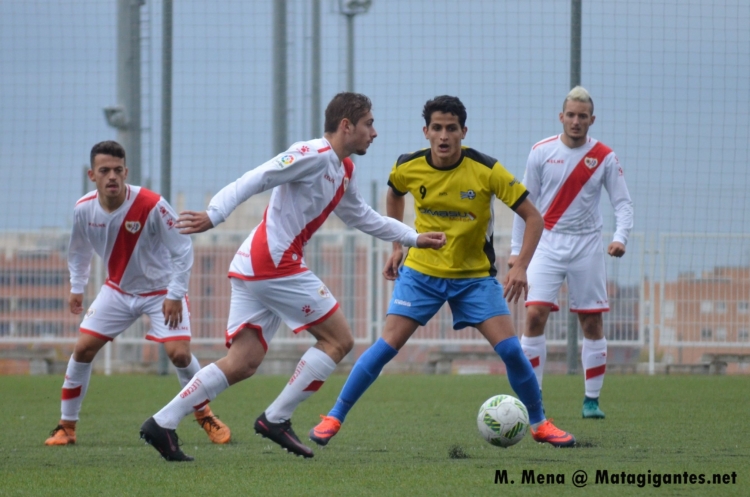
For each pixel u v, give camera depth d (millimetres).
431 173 18750
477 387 34250
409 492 13953
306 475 15445
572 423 23266
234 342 17438
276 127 40500
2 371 43562
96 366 43094
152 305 21344
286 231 17125
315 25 40688
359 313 42219
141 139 39625
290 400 17359
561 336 40875
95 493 14039
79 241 21406
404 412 26281
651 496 13672
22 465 16812
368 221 18125
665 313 40219
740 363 40031
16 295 43125
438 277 18859
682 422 23438
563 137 25344
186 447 19750
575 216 25094
